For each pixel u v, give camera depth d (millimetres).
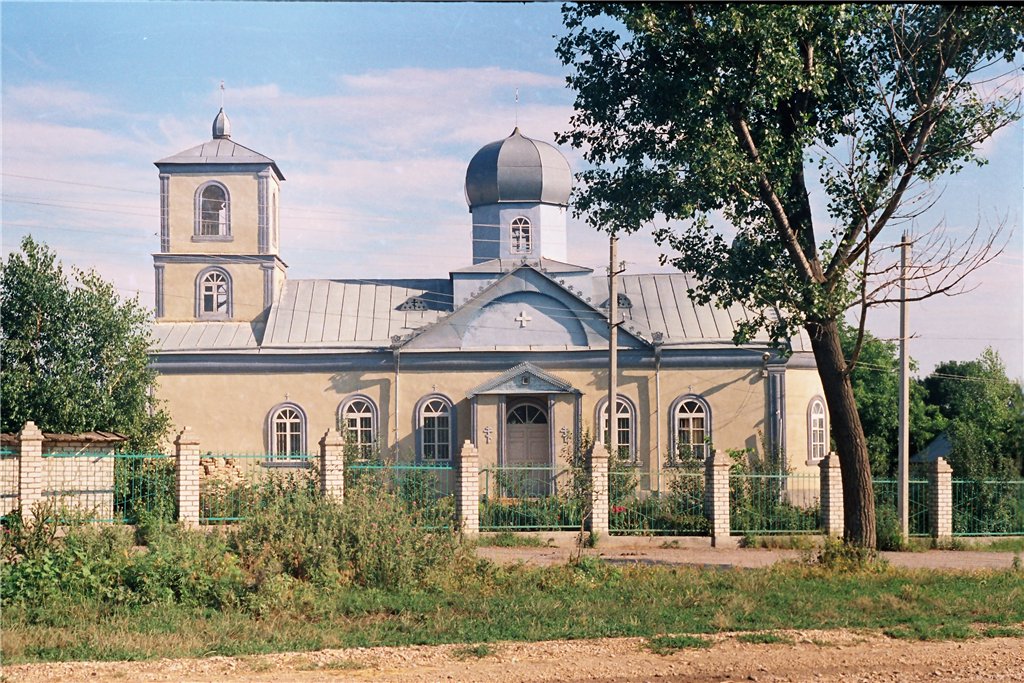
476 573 18688
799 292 21250
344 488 26719
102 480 27141
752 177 21109
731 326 42938
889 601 16844
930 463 28359
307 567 17859
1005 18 20562
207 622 14859
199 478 26219
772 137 21188
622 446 41500
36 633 14008
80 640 13836
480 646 13586
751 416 41469
